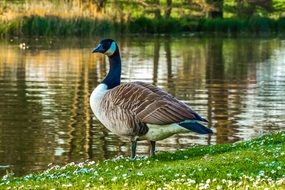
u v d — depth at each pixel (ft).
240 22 268.00
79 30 229.66
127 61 169.07
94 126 94.02
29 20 224.74
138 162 54.95
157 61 170.81
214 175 46.68
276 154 54.54
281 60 178.50
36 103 109.91
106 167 54.24
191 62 171.01
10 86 127.34
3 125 93.25
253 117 101.35
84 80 137.39
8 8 232.73
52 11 228.43
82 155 78.54
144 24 250.78
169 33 257.96
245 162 50.67
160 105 54.34
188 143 85.76
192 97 118.42
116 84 59.52
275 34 268.41
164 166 51.62
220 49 206.90
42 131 90.22
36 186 46.50
